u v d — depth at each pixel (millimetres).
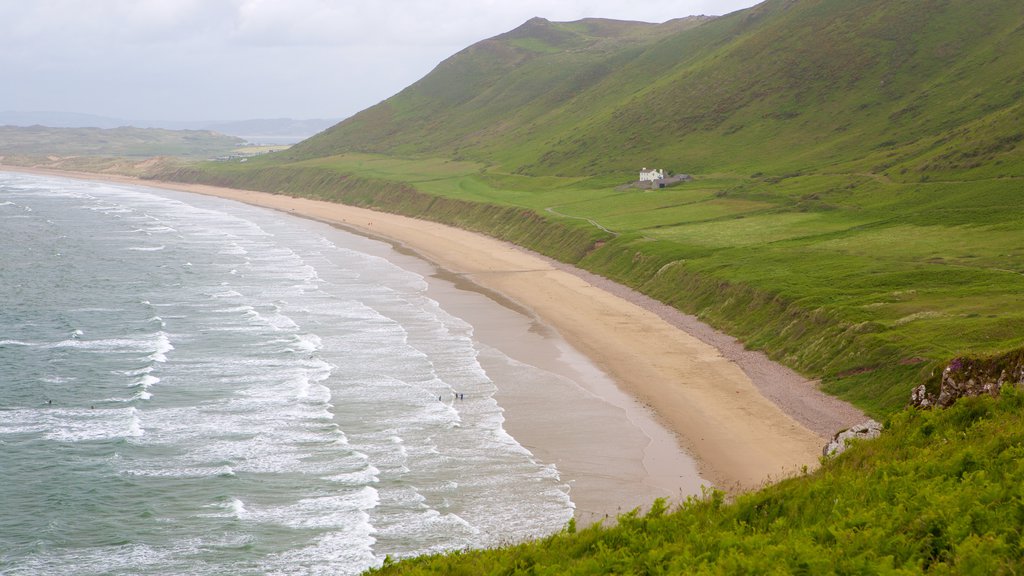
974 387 28547
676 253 93125
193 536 37094
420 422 50281
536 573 20016
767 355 62562
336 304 84000
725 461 44031
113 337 70188
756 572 17375
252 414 51688
